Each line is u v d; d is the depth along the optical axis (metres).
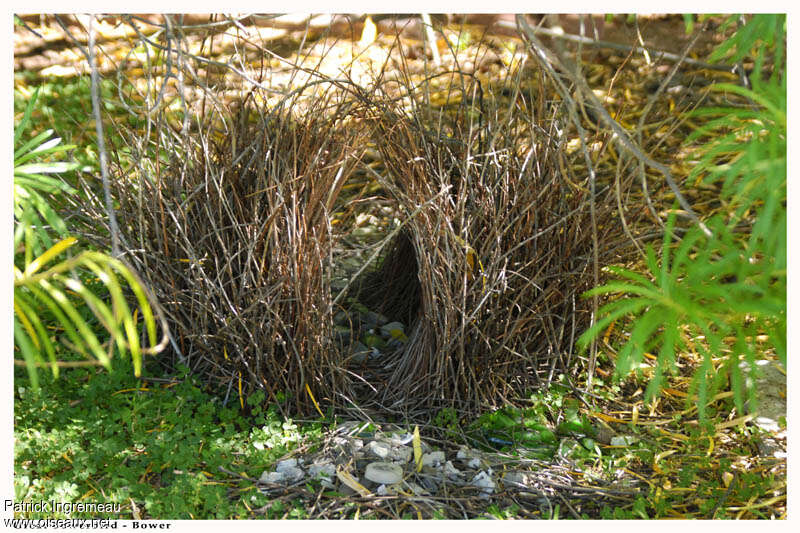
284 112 1.43
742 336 0.96
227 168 1.34
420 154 1.36
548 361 1.40
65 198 1.44
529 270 1.36
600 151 1.36
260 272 1.30
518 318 1.34
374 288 1.65
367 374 1.44
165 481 1.22
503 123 1.36
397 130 1.36
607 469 1.26
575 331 1.41
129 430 1.28
